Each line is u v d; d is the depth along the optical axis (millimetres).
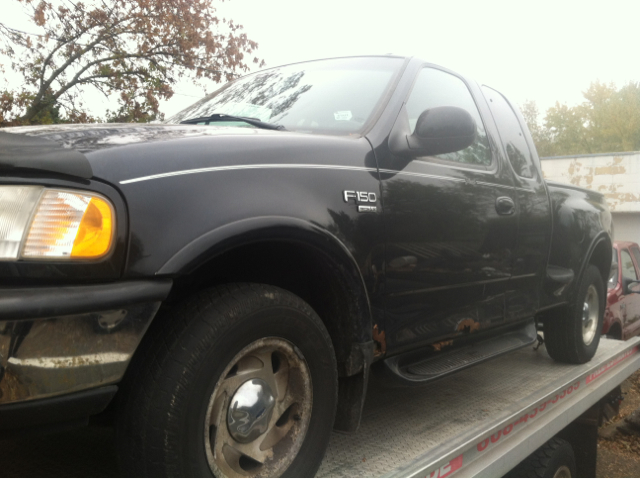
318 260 1979
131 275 1467
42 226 1383
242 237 1650
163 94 13406
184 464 1547
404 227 2262
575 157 21359
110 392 1448
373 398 3051
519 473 3098
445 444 2369
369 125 2361
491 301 2895
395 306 2264
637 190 20266
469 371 3707
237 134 1923
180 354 1558
